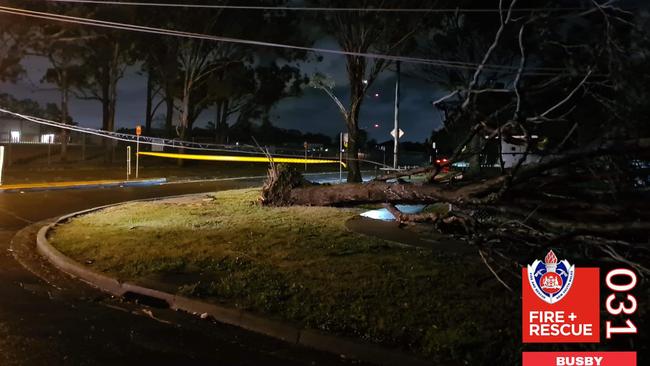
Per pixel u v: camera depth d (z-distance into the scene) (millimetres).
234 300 7230
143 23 30781
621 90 6402
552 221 6801
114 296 7895
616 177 6746
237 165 39875
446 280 7832
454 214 8055
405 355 5535
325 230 11859
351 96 21188
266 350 5941
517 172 7098
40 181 22281
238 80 38844
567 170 7148
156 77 41625
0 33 25312
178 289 7703
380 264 8766
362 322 6297
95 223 13375
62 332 6176
